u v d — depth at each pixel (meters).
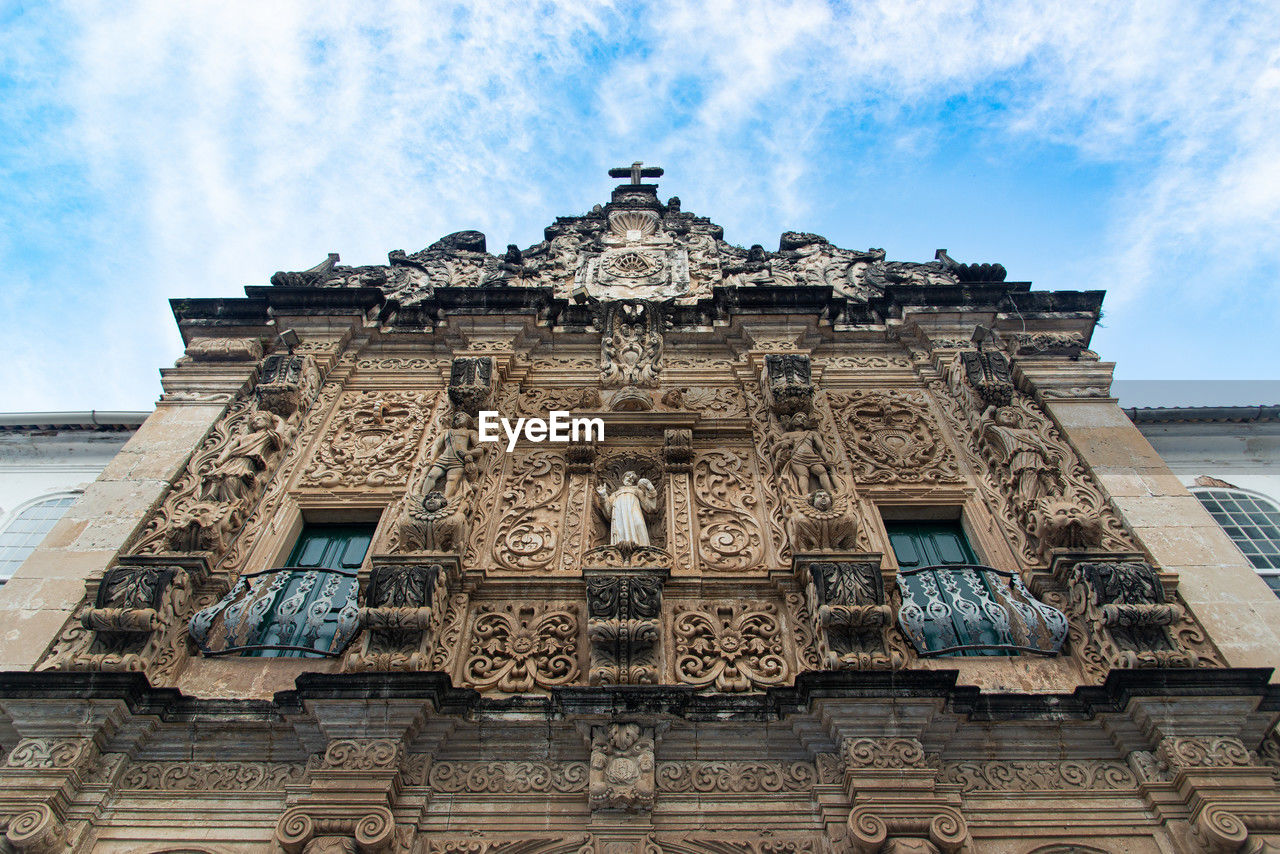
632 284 14.04
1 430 13.01
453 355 11.85
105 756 6.76
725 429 10.42
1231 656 7.50
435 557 8.05
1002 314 12.33
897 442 10.41
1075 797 6.48
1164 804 6.31
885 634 7.61
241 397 10.92
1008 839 6.24
